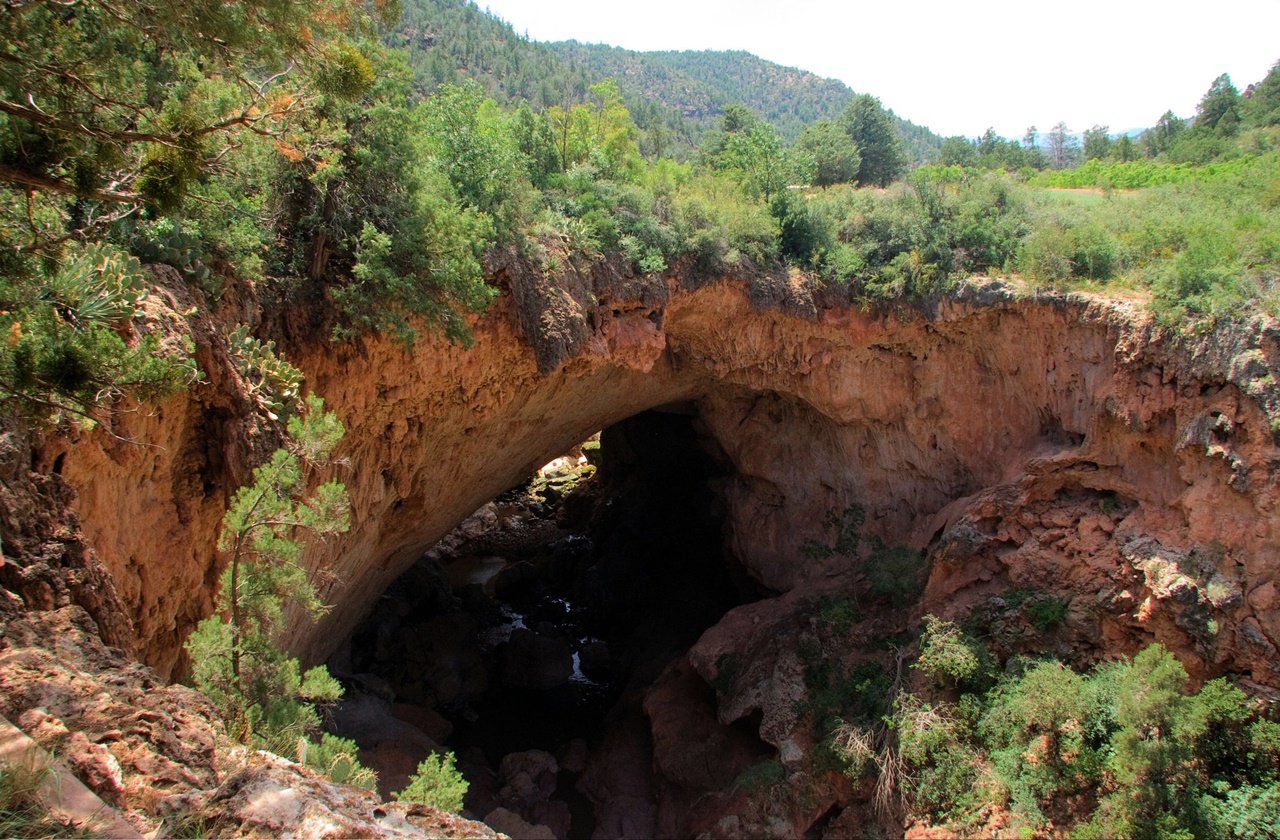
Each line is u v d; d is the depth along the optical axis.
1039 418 25.30
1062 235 24.47
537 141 23.75
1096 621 22.19
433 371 18.41
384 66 15.51
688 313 25.30
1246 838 18.02
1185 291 21.30
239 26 7.93
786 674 24.12
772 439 30.53
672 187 25.48
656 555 37.41
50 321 7.53
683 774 24.11
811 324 26.11
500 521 44.53
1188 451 20.72
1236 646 19.84
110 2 8.00
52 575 8.16
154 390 7.98
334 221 15.76
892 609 25.30
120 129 8.44
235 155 14.05
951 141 66.31
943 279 25.33
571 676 31.55
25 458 8.59
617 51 170.75
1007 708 21.12
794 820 21.44
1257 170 29.73
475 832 5.61
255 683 9.49
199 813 5.00
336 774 9.50
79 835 4.36
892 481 28.47
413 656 29.38
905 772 21.31
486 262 19.00
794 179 31.22
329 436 10.71
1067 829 19.44
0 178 7.55
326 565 17.56
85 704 5.98
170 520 12.11
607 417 30.25
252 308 14.48
